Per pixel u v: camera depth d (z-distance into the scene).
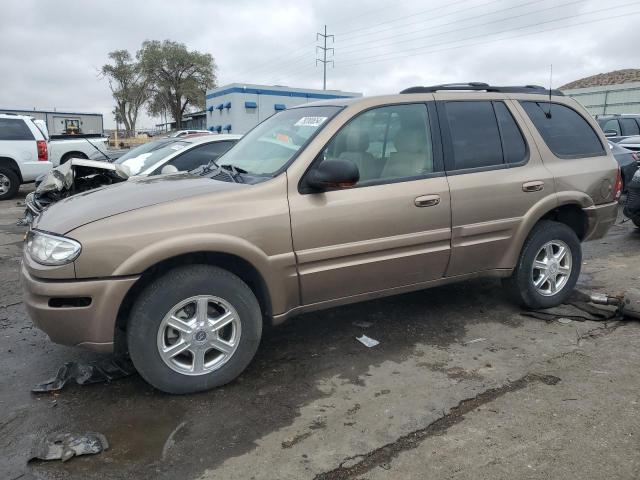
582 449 2.79
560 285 4.79
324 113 3.96
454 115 4.22
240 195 3.37
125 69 55.44
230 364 3.44
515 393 3.36
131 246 3.07
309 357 3.90
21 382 3.58
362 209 3.68
